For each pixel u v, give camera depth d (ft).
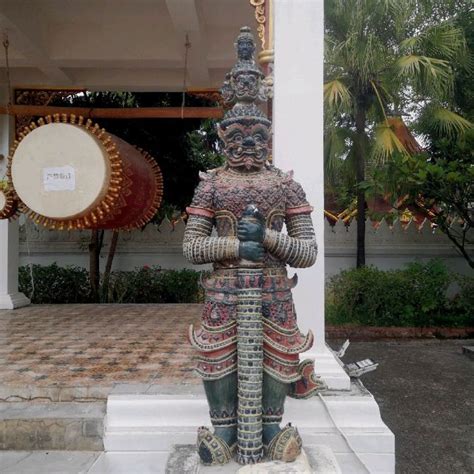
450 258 32.12
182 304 25.05
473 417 15.89
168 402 10.29
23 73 24.17
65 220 15.10
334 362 10.83
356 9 26.96
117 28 21.50
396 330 27.68
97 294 29.50
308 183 11.01
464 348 24.16
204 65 22.09
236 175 8.07
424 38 27.73
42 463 9.71
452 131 28.99
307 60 11.14
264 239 7.50
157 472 9.48
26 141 14.83
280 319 7.78
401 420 15.66
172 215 33.63
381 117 30.30
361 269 28.94
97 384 11.43
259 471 6.93
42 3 19.75
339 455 9.73
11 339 16.57
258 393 7.42
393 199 27.71
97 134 14.84
